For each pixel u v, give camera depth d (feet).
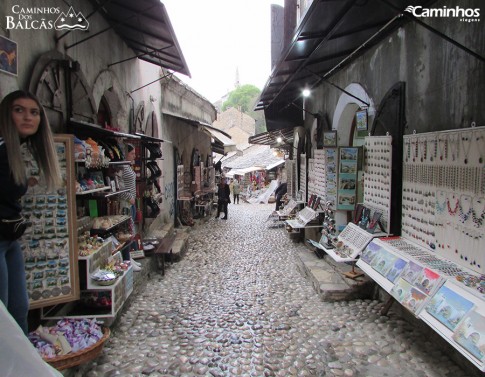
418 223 13.94
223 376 11.48
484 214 10.55
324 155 23.82
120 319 15.53
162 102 35.27
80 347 10.59
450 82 12.08
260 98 31.60
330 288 17.79
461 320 9.43
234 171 101.76
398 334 14.01
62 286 11.69
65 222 11.70
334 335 14.12
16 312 9.39
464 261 11.48
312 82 27.20
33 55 12.28
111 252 15.49
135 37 22.57
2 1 10.49
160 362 12.23
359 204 18.78
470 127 10.98
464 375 11.14
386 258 13.85
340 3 12.53
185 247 29.48
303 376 11.43
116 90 21.62
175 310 16.81
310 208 28.45
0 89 10.32
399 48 15.39
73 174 11.76
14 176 8.75
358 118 19.39
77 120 15.40
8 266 9.29
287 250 29.68
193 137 48.93
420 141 13.57
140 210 22.75
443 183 12.35
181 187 41.01
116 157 17.34
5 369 4.54
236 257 27.37
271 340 13.80
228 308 17.04
